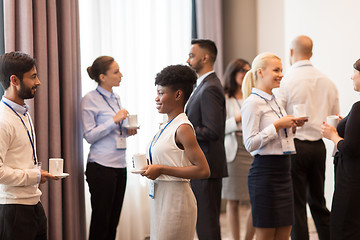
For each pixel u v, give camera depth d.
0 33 3.16
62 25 3.37
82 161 3.60
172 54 4.86
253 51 5.57
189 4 5.00
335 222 2.78
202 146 3.21
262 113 2.96
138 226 4.36
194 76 2.20
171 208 2.16
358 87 2.71
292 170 3.44
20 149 2.30
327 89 3.49
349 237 2.70
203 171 2.11
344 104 4.21
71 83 3.41
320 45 4.48
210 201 3.21
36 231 2.42
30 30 3.07
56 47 3.27
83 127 3.36
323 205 3.53
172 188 2.16
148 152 2.25
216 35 5.20
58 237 3.29
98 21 4.12
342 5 4.15
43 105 3.19
